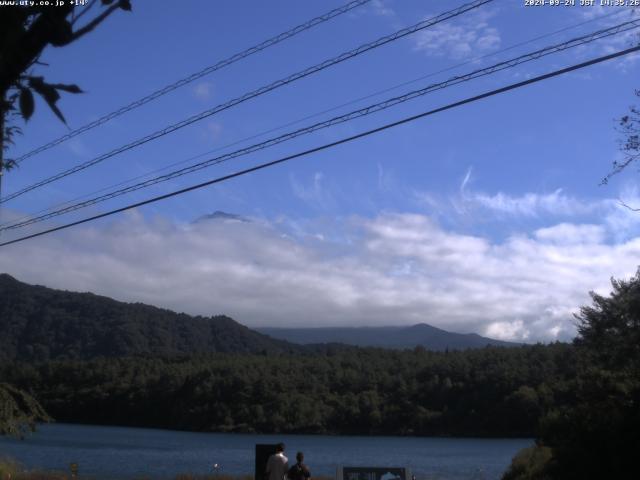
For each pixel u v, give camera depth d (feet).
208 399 437.17
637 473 85.35
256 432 424.87
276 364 481.05
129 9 13.48
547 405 361.10
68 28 12.69
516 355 423.23
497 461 248.52
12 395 103.71
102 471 171.22
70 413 442.50
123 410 445.78
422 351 557.74
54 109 12.89
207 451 273.13
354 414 435.12
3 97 12.92
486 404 402.31
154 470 184.03
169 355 619.26
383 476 65.16
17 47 12.50
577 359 125.29
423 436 410.11
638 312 108.27
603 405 94.99
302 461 62.03
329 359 496.23
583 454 90.38
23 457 215.72
